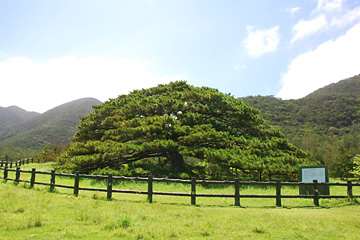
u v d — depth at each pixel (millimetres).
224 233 6836
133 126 22703
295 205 11242
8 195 9773
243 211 9562
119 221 7152
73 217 7711
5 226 6480
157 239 6242
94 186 15953
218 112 24828
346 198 11734
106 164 21547
